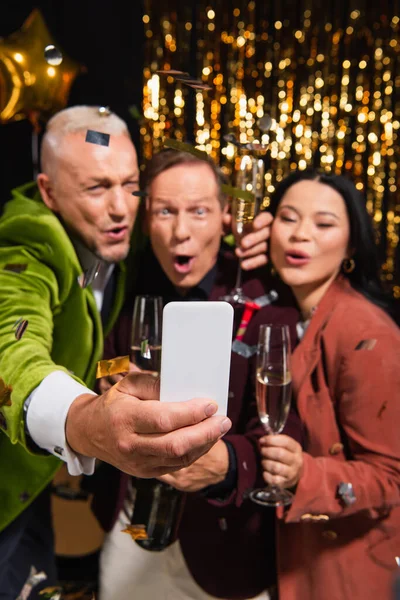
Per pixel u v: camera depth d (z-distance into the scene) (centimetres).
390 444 148
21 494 156
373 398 148
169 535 146
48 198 160
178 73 128
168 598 165
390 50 267
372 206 272
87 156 153
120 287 169
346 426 152
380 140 271
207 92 276
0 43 204
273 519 162
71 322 154
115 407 95
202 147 271
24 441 119
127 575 167
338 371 154
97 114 158
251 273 175
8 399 118
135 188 160
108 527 169
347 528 152
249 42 274
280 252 163
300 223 161
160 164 161
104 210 155
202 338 94
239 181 169
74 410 108
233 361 159
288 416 156
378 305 173
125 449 94
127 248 161
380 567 150
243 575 159
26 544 171
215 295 169
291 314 164
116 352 172
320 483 144
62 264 149
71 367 155
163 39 279
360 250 167
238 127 273
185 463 95
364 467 147
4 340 128
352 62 271
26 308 137
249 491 145
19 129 295
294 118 274
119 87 291
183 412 91
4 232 152
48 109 206
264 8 274
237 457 143
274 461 143
